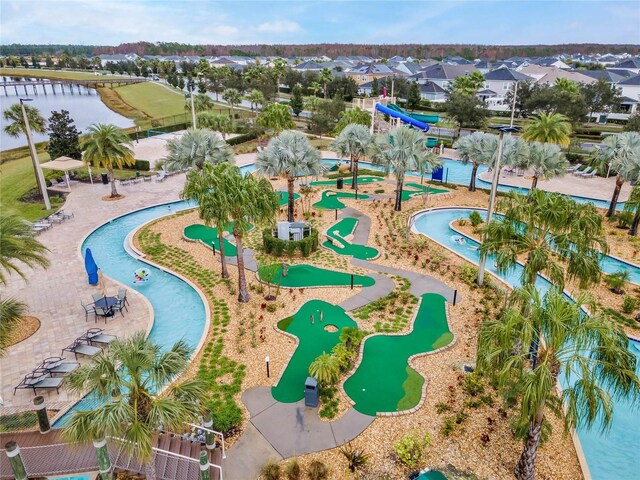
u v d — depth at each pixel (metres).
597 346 10.92
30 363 18.25
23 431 13.97
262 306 22.55
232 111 98.56
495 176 22.16
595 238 16.34
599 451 14.73
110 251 30.55
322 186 47.06
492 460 13.74
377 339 20.11
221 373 17.61
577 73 111.31
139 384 10.84
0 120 102.19
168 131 76.62
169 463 13.06
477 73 99.12
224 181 20.62
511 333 11.35
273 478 12.85
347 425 15.09
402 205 40.56
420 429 14.92
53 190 43.88
